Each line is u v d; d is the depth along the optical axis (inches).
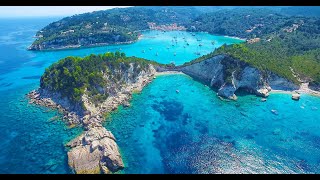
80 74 4776.1
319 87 5182.1
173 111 4448.8
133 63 5659.5
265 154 3348.9
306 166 3134.8
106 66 5172.2
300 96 4975.4
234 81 5073.8
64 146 3474.4
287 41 7760.8
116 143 3538.4
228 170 3073.3
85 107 4195.4
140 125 4005.9
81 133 3764.8
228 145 3521.2
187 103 4753.9
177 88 5438.0
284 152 3385.8
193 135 3745.1
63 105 4525.1
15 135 3779.5
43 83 5059.1
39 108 4576.8
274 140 3631.9
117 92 4955.7
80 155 3191.4
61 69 5017.2
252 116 4264.3
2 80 6225.4
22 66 7559.1
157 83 5693.9
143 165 3144.7
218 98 4943.4
